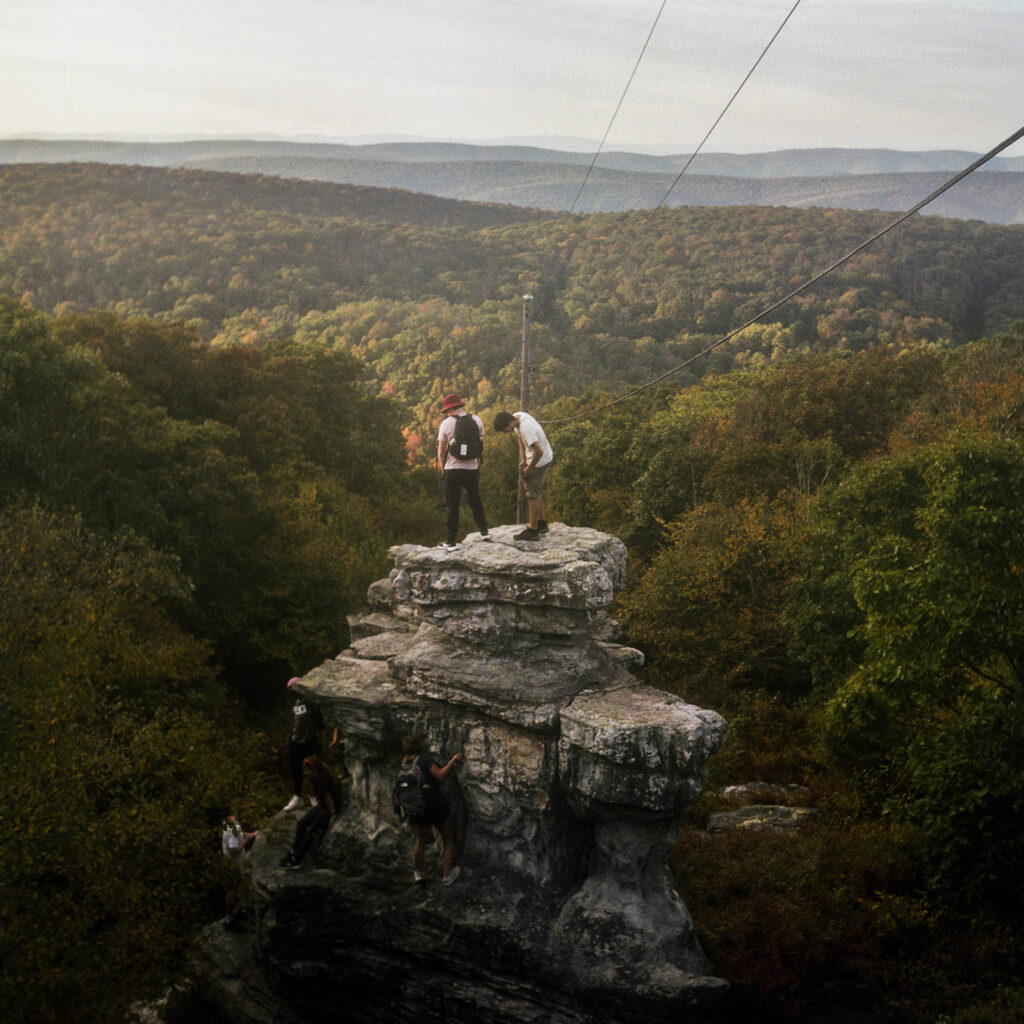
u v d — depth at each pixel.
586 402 64.12
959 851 12.14
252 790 14.64
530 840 11.24
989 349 37.81
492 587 11.66
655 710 10.57
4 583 12.45
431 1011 10.95
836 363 42.34
